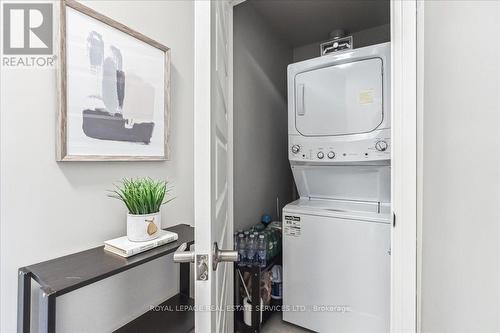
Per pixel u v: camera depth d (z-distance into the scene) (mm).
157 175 1268
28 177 829
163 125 1274
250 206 2066
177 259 669
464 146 934
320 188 1940
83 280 724
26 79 830
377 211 1577
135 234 972
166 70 1283
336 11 2160
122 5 1100
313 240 1682
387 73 1539
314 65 1784
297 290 1746
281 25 2377
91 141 982
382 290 1452
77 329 957
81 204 967
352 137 1657
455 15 960
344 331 1568
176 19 1368
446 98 997
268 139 2352
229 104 1618
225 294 1123
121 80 1085
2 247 777
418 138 1116
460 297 952
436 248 1049
